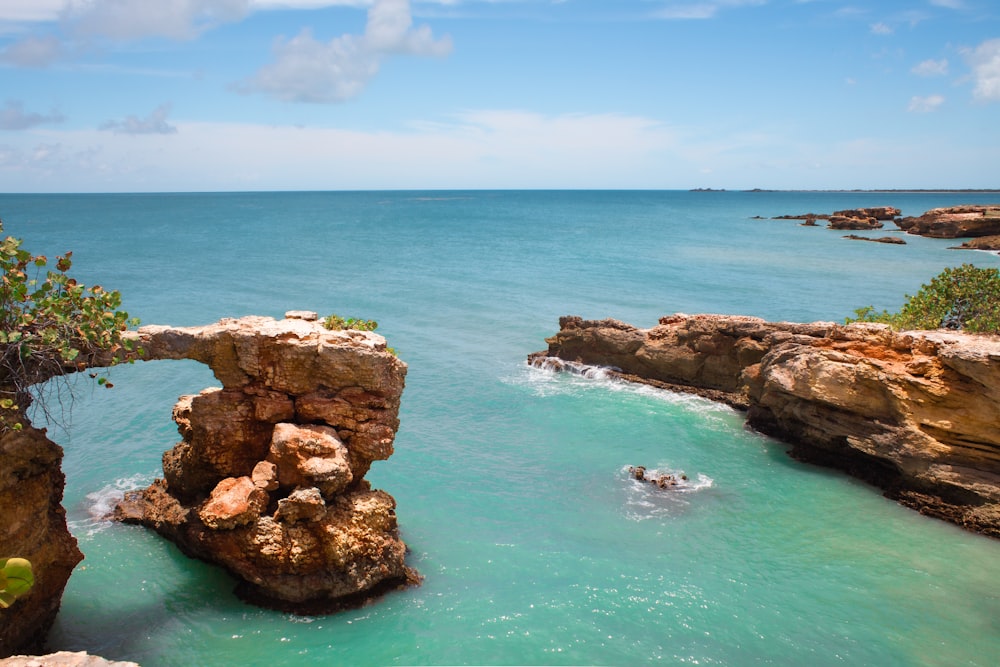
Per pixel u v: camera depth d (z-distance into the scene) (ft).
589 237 383.04
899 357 80.28
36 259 44.70
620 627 53.72
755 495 77.51
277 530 53.57
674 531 69.15
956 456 73.31
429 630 52.60
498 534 67.56
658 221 540.52
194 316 155.63
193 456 59.88
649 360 114.73
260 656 49.11
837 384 82.48
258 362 56.59
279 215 603.67
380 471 81.05
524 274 231.30
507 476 80.79
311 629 52.26
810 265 264.31
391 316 162.50
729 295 197.26
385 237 374.43
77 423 90.99
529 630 52.95
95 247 303.27
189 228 432.66
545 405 104.78
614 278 225.35
